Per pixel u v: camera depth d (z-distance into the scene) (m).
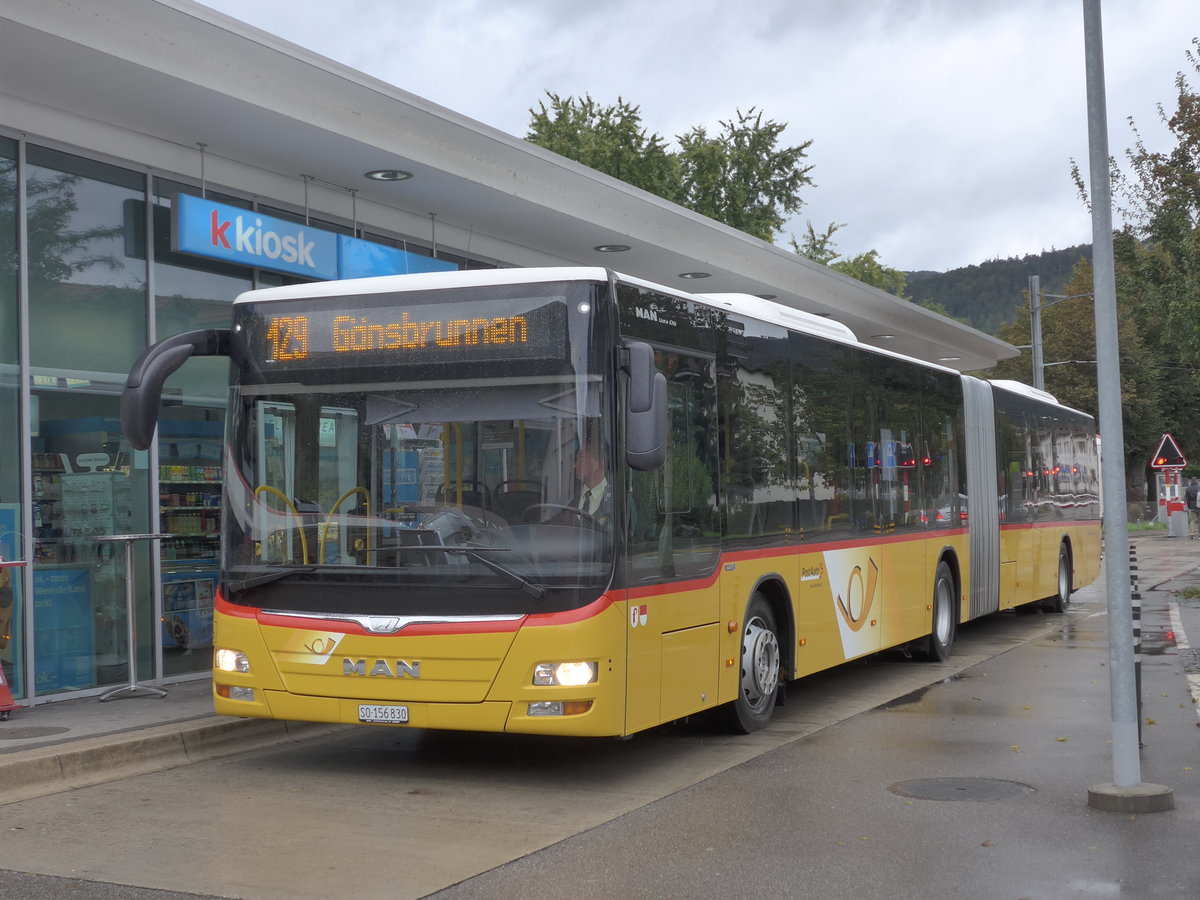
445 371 8.45
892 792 8.18
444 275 8.55
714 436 9.68
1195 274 22.05
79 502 11.70
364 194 14.91
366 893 6.07
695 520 9.29
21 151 11.27
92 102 11.35
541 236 17.28
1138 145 22.83
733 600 9.86
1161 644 16.19
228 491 8.83
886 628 13.25
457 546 8.21
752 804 7.89
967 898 5.96
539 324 8.33
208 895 6.04
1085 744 9.73
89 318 11.85
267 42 10.96
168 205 12.71
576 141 42.53
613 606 8.12
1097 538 24.45
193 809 7.82
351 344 8.65
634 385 8.02
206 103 11.46
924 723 10.79
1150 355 66.19
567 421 8.22
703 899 5.97
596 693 8.01
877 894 6.03
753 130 46.34
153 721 10.01
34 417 11.30
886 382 13.60
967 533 16.09
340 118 12.51
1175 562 32.94
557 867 6.50
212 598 13.02
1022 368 64.12
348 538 8.47
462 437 8.35
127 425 8.22
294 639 8.46
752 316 10.54
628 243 17.72
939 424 15.30
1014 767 8.91
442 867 6.51
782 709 11.70
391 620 8.24
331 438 8.62
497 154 14.32
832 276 22.44
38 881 6.26
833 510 11.98
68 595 11.55
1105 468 7.87
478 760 9.40
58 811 7.75
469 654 8.08
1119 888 6.08
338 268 13.98
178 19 10.31
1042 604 21.19
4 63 10.36
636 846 6.91
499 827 7.36
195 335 8.70
